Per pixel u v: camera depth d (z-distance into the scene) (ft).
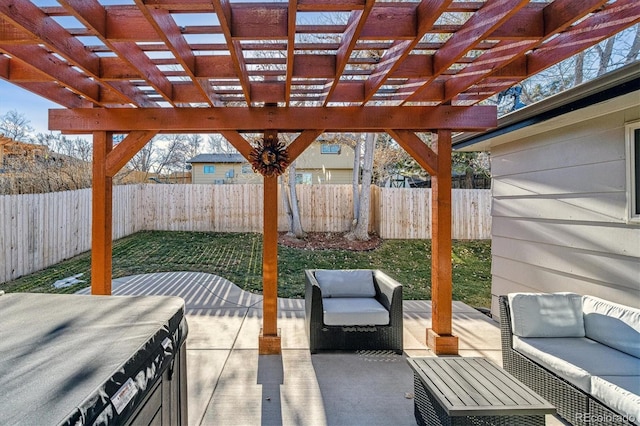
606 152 9.70
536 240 12.37
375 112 10.56
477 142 14.05
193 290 18.08
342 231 31.94
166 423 5.44
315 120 10.48
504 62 7.23
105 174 10.49
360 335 10.82
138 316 5.94
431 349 11.10
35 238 19.60
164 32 5.87
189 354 10.73
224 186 31.27
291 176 30.07
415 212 30.22
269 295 10.89
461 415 5.57
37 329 5.36
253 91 9.86
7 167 25.76
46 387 3.67
